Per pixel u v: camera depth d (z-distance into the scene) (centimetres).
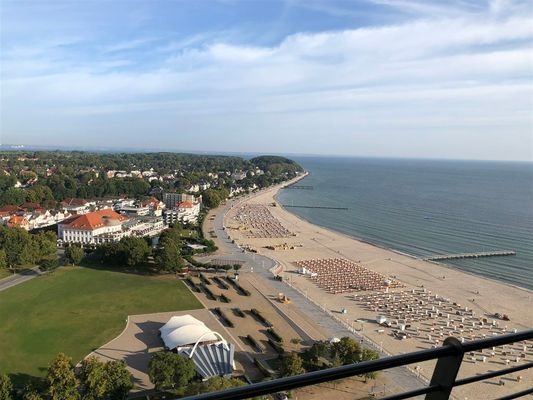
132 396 3953
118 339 5181
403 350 5309
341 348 4597
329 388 4125
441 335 5831
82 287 7056
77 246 8719
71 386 3584
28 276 7544
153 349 4938
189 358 4231
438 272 8862
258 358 4812
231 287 7394
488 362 4934
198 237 11394
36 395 3534
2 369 4397
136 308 6206
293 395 3966
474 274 8800
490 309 6862
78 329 5431
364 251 10638
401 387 4206
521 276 8762
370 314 6488
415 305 6912
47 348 4900
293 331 5591
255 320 5928
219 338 5119
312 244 11350
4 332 5278
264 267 8806
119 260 8175
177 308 6266
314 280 8169
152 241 10344
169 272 8012
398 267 9212
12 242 7844
